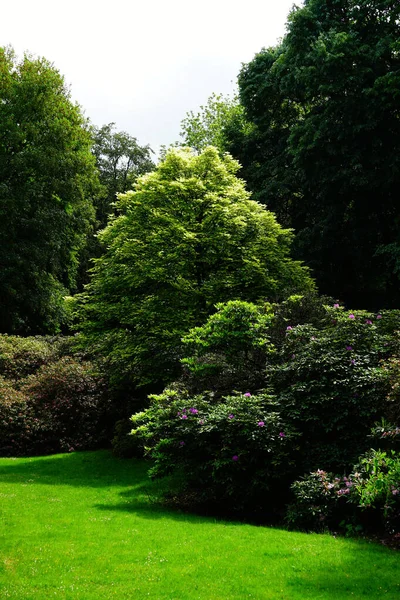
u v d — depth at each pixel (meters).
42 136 28.83
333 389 8.90
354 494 7.23
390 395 8.01
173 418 9.62
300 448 8.88
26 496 9.74
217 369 11.37
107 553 6.17
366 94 20.47
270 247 15.73
